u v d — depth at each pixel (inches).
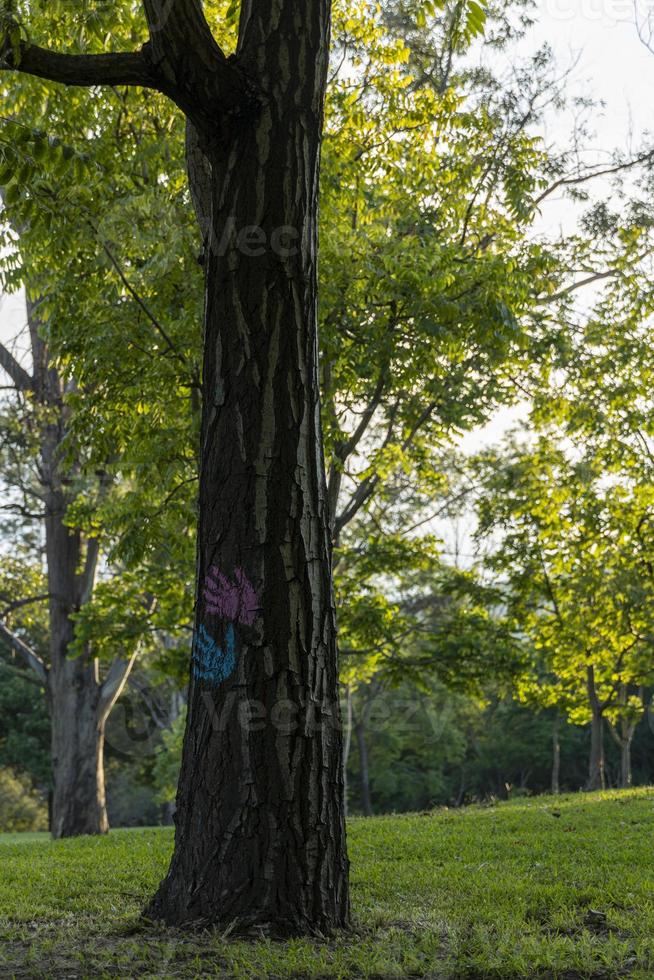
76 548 846.5
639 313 692.7
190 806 205.3
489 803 650.2
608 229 707.4
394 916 221.3
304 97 218.2
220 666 204.5
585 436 758.5
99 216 410.6
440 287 460.1
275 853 198.4
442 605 978.7
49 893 270.2
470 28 287.0
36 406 794.8
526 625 893.8
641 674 959.0
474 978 173.2
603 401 709.3
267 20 217.8
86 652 828.6
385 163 551.8
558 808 519.2
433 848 357.4
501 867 298.0
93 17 331.9
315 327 220.2
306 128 218.4
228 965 174.6
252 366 210.8
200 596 210.2
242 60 217.2
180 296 456.1
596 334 687.7
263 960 175.0
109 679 838.5
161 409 482.6
